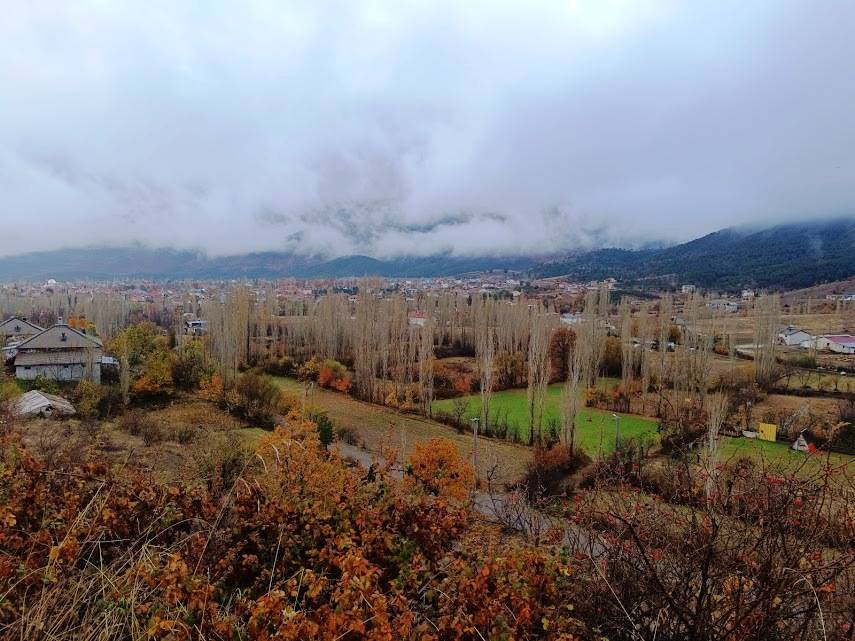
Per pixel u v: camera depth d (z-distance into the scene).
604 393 33.88
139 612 2.52
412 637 2.65
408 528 3.85
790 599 2.36
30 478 3.78
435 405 34.72
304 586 3.24
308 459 4.59
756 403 26.80
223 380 31.89
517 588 2.85
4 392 25.77
